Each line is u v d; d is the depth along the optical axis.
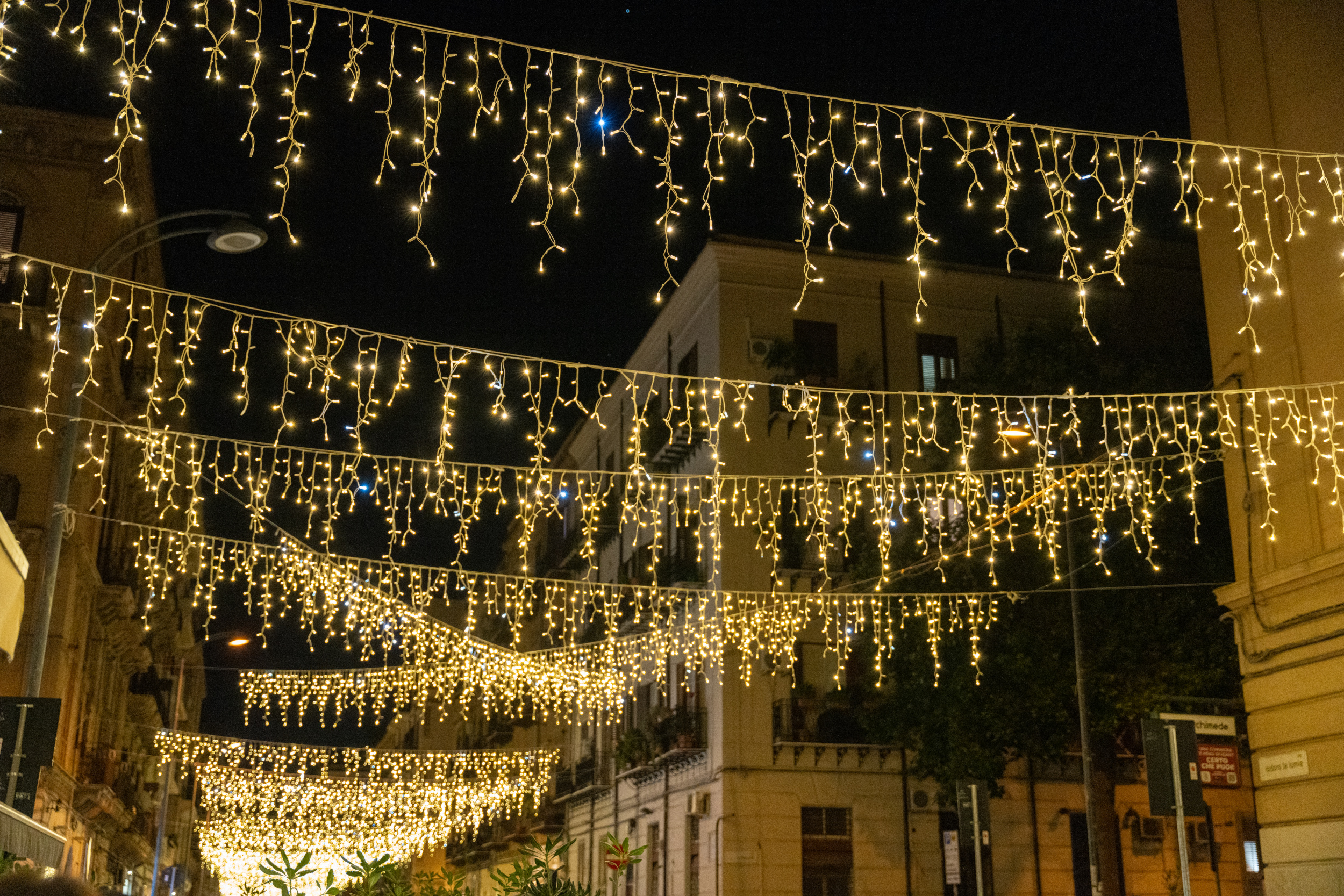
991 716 20.84
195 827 40.28
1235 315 15.29
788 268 27.70
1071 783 26.16
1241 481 15.00
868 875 25.00
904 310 28.20
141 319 28.02
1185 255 29.38
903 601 22.52
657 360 32.00
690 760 27.52
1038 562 21.44
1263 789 14.30
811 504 26.77
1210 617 20.75
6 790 9.59
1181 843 10.03
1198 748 11.55
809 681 26.38
